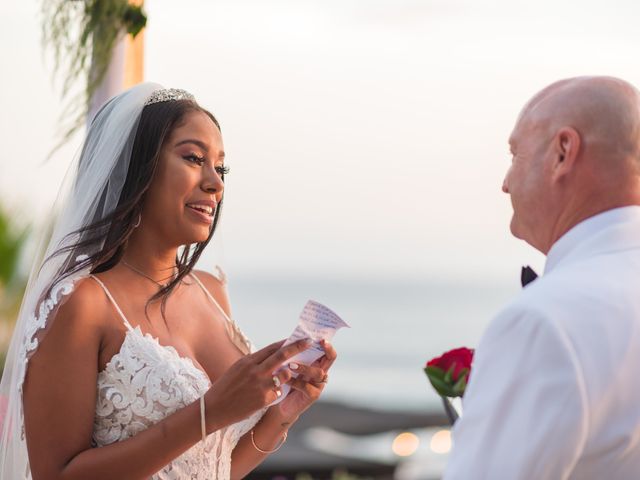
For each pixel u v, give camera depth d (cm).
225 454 275
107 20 325
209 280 306
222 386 243
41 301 254
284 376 245
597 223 194
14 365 261
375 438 868
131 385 253
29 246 689
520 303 181
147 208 270
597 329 177
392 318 4800
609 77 200
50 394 245
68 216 270
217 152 275
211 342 287
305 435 873
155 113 269
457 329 4256
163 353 260
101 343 256
